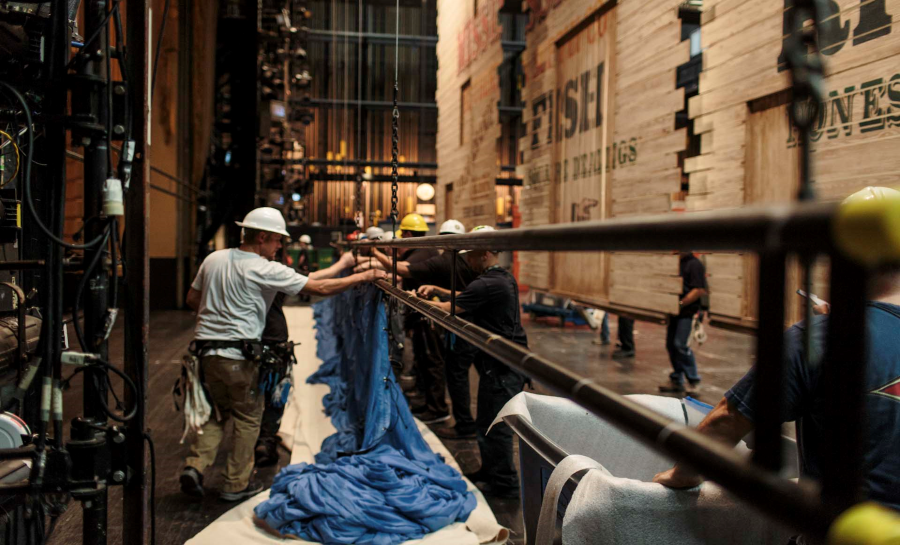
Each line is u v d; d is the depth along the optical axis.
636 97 3.92
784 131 2.66
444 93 8.86
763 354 0.54
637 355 8.49
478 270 3.63
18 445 2.00
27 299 2.55
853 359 0.46
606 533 1.30
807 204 0.43
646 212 3.79
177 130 12.69
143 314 1.85
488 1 6.77
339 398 5.27
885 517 0.44
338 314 6.67
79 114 1.70
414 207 24.73
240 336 3.40
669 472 1.38
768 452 0.53
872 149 2.21
